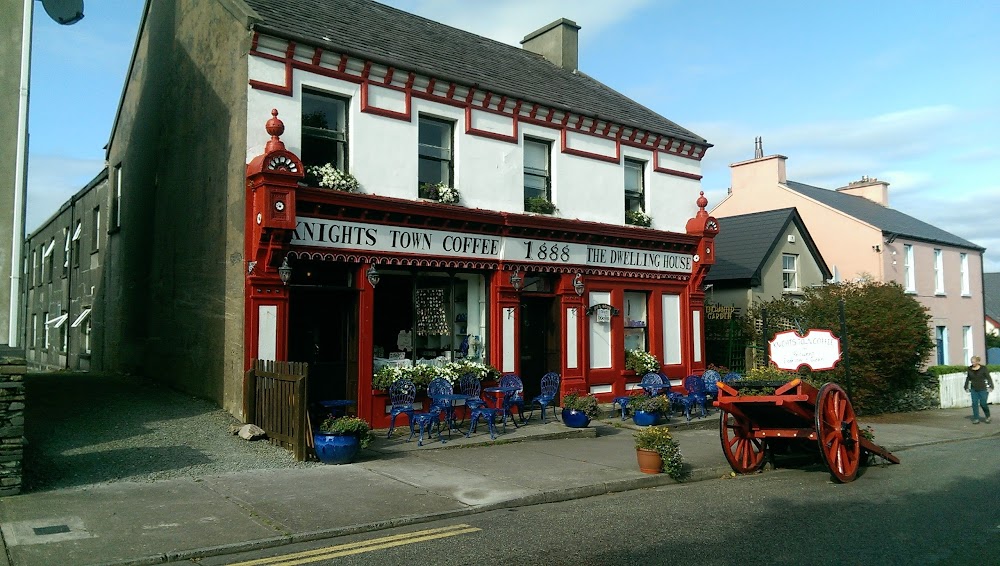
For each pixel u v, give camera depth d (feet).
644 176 61.52
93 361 72.28
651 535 23.58
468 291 49.80
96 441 34.12
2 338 28.40
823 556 21.42
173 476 29.68
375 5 56.95
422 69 46.03
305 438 33.81
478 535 23.43
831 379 63.98
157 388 49.57
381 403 43.80
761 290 78.74
